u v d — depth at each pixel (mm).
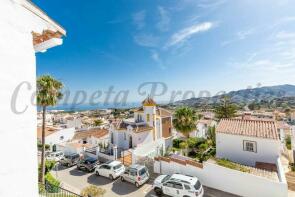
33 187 3664
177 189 12930
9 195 3203
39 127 38938
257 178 12922
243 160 17578
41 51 4648
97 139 33656
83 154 25125
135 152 21297
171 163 16625
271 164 16109
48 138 34438
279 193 12258
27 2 3617
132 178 15883
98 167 18641
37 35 4160
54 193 10938
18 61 3473
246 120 19375
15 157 3338
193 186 12367
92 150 25625
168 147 28016
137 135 27781
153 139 30438
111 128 30516
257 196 12875
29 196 3561
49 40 4422
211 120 40000
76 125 48844
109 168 17750
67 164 22531
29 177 3584
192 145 26234
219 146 18656
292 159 23641
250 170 13914
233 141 18062
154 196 13930
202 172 15000
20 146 3441
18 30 3488
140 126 29906
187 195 12492
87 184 16875
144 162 18953
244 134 17469
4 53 3215
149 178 16734
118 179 17359
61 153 26766
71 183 17312
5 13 3244
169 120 34875
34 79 3861
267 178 12758
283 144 29656
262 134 16938
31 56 3789
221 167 14227
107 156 22859
